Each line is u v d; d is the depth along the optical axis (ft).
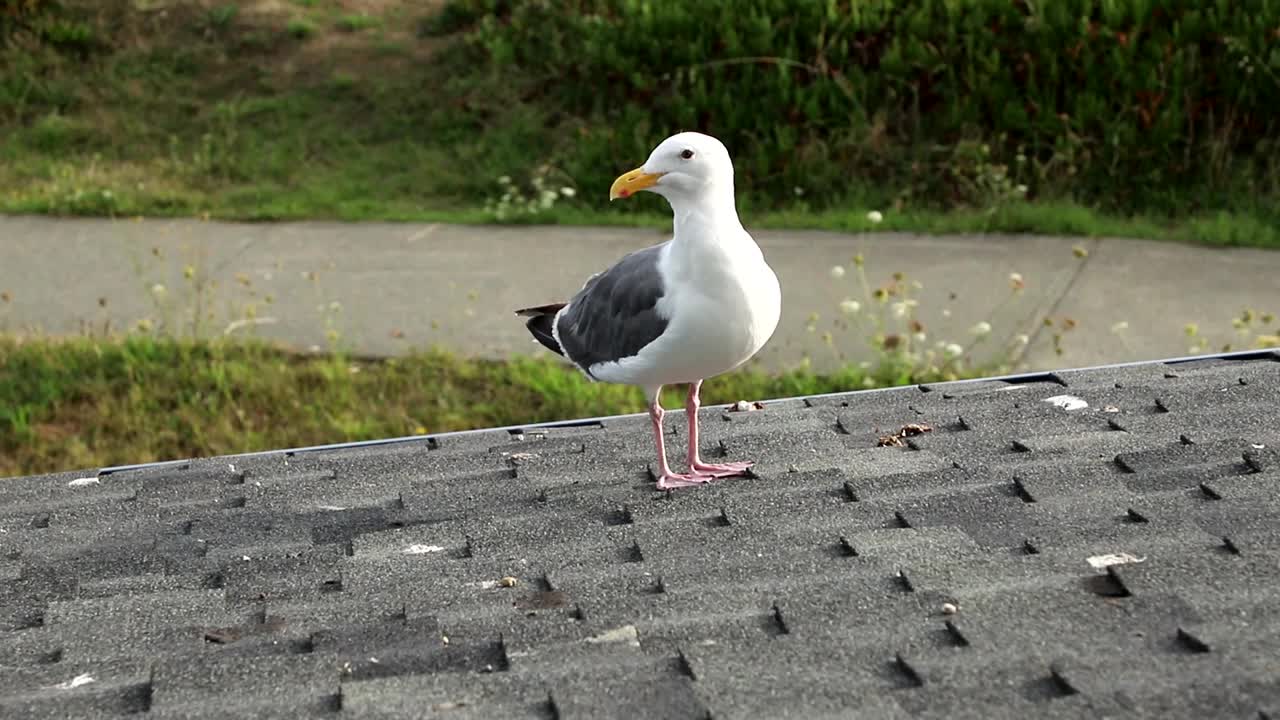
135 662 9.72
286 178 27.81
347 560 10.62
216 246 24.14
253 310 20.20
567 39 30.50
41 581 10.73
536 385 18.17
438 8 34.01
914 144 26.50
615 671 9.24
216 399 18.28
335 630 9.87
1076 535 10.03
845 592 9.68
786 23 28.19
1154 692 8.75
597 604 9.84
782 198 26.08
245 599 10.33
